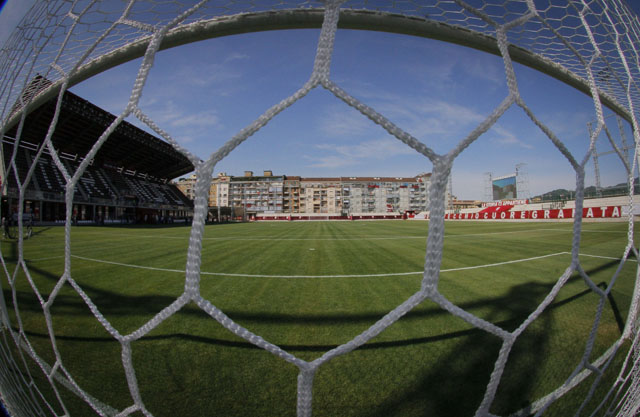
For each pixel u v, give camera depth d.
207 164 0.78
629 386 1.36
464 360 1.64
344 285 3.35
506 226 15.99
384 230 14.92
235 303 2.69
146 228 17.77
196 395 1.37
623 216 14.98
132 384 0.93
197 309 2.48
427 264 0.77
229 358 1.68
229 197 69.00
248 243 8.16
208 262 4.90
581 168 1.06
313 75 0.83
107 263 4.75
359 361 1.63
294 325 2.18
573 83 1.93
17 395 1.26
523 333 1.99
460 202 71.62
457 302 2.68
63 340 1.91
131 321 2.25
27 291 3.03
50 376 1.19
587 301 2.65
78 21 1.25
